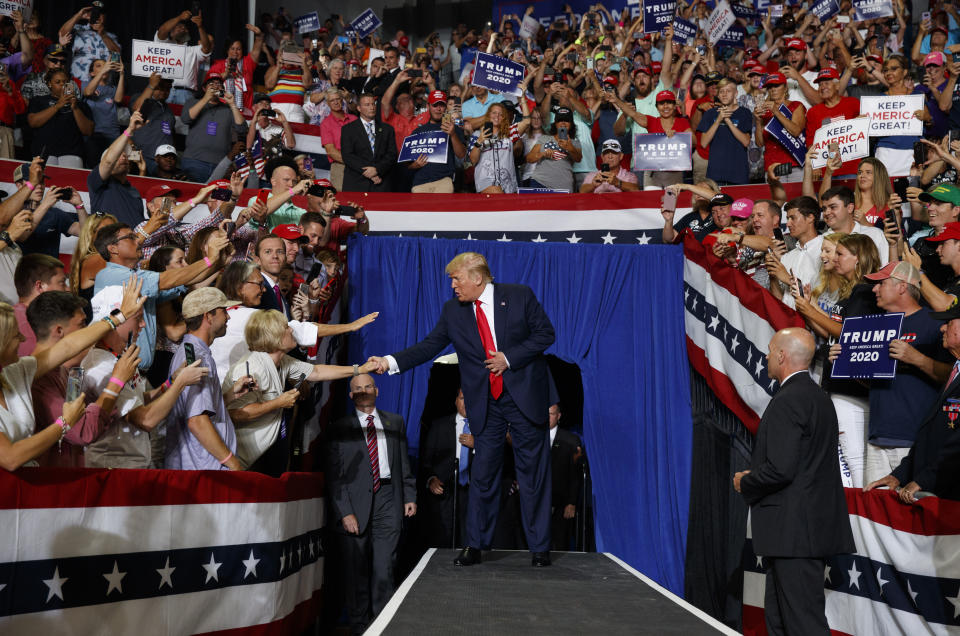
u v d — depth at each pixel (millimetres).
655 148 7262
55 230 6594
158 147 8516
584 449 7059
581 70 10492
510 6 15172
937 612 3926
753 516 4137
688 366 6570
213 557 4176
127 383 3932
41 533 3250
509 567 4863
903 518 4172
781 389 4191
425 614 3650
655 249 6824
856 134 6266
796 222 5762
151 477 3773
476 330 4988
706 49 11500
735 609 5871
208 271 4617
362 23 13070
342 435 6152
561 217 7395
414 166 7957
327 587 6355
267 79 10906
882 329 4516
